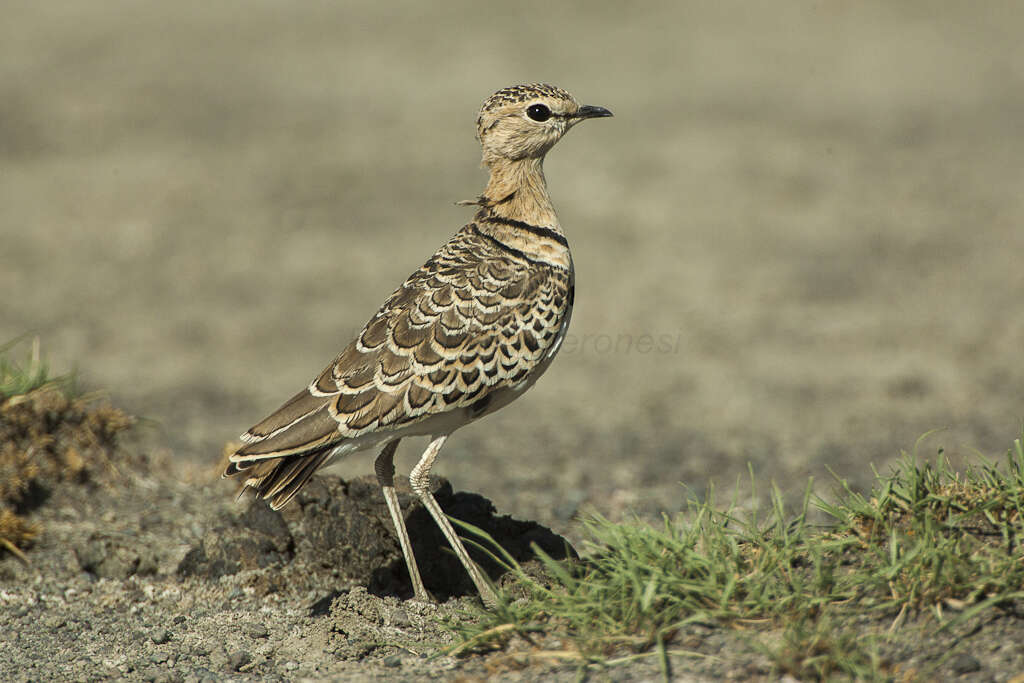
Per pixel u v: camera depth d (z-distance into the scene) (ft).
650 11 133.08
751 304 57.31
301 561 26.13
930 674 18.28
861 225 70.23
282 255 65.67
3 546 28.12
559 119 26.27
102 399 39.68
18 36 123.24
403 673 20.66
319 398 22.80
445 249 25.16
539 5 136.46
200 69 111.14
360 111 97.35
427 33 123.85
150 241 67.97
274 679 20.80
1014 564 20.16
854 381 46.26
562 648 20.44
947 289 58.65
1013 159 83.51
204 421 41.73
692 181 79.15
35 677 21.36
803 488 33.83
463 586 25.12
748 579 20.79
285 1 140.05
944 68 109.70
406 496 26.23
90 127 91.97
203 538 27.02
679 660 19.31
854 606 20.12
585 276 61.93
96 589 26.13
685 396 45.98
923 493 22.53
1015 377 45.47
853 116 95.40
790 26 126.62
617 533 22.33
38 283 60.49
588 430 42.37
